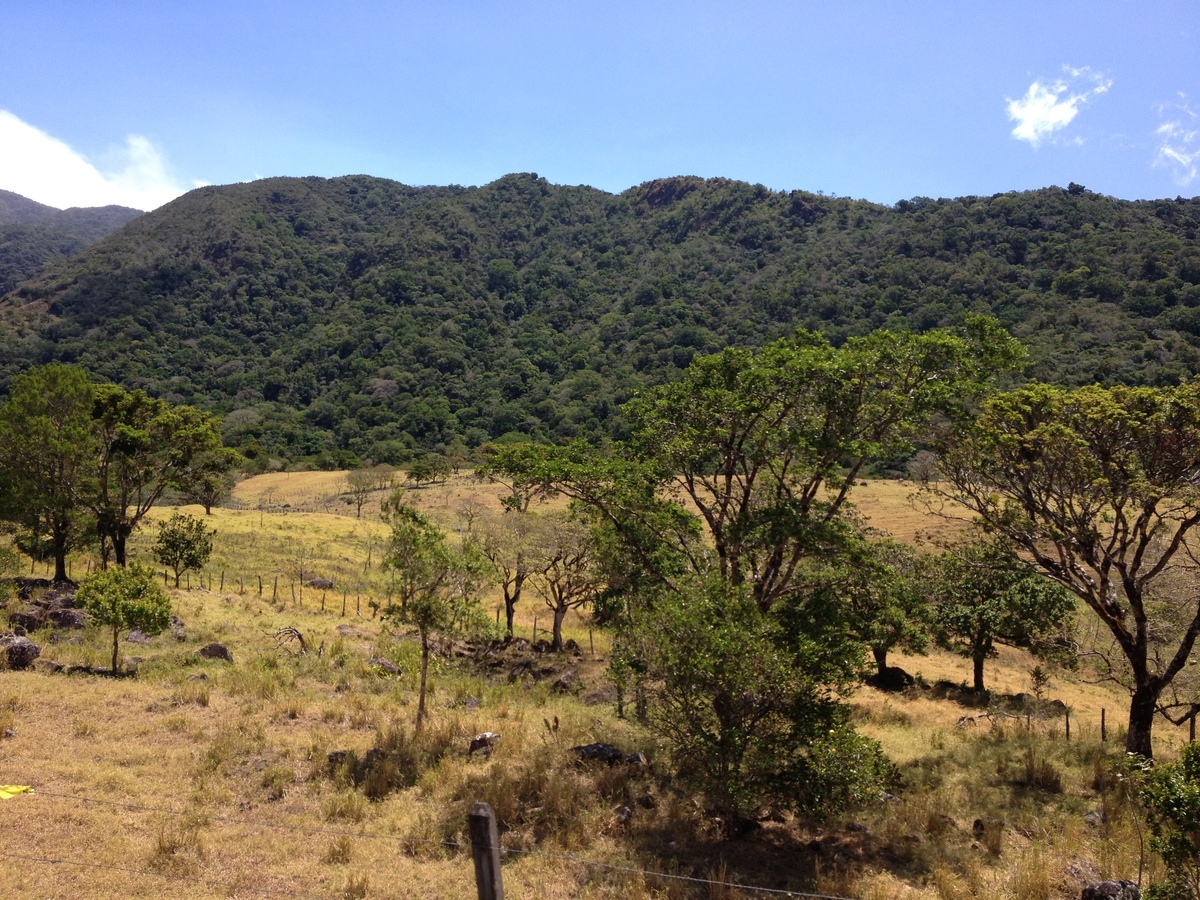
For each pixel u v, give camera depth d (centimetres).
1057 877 930
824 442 1356
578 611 3503
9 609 1964
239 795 1028
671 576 1535
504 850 938
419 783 1119
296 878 814
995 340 1417
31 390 2525
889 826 1098
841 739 1048
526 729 1434
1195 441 1366
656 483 1642
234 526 4731
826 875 929
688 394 1597
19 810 883
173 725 1259
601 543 1695
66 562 3045
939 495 1686
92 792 971
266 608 2588
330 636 2227
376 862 873
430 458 9369
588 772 1200
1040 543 1620
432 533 1478
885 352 1368
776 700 1055
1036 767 1329
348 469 9575
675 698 1086
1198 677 1686
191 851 837
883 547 2198
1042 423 1503
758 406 1431
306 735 1293
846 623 1352
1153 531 1447
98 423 2688
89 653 1662
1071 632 2106
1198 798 768
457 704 1633
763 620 1088
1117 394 1441
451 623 1450
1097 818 1123
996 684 2750
